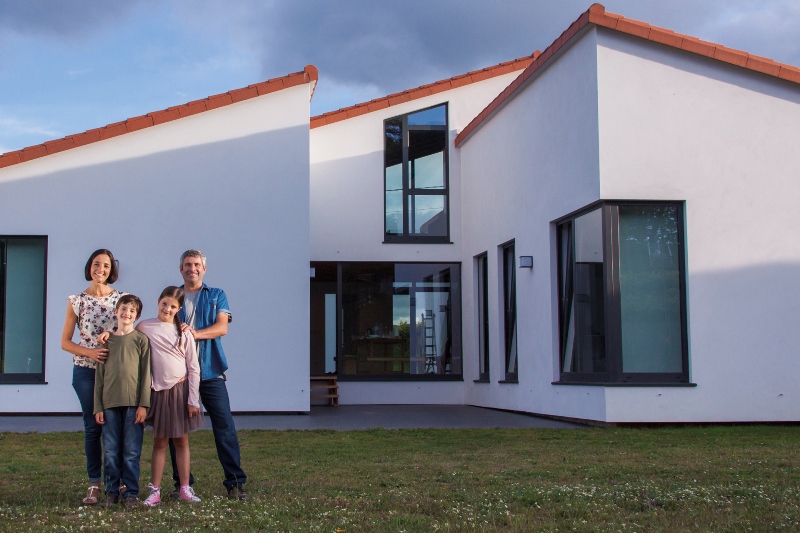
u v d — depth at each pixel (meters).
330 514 5.01
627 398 10.03
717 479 6.27
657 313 10.20
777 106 10.44
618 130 10.20
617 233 10.19
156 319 5.57
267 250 12.64
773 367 10.23
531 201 12.40
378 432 9.91
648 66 10.30
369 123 16.03
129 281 12.34
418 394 15.74
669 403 10.05
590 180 10.39
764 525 4.63
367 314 15.86
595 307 10.49
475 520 4.80
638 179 10.19
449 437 9.38
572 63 10.95
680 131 10.28
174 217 12.52
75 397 12.10
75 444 8.81
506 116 13.54
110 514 5.04
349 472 6.81
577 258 11.03
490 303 14.33
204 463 7.40
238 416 12.27
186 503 5.41
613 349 10.09
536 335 12.22
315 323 17.41
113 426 5.44
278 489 5.95
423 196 16.09
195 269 5.79
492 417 12.24
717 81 10.38
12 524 4.66
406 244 15.94
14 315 12.27
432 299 16.02
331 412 13.38
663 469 6.80
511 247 13.66
